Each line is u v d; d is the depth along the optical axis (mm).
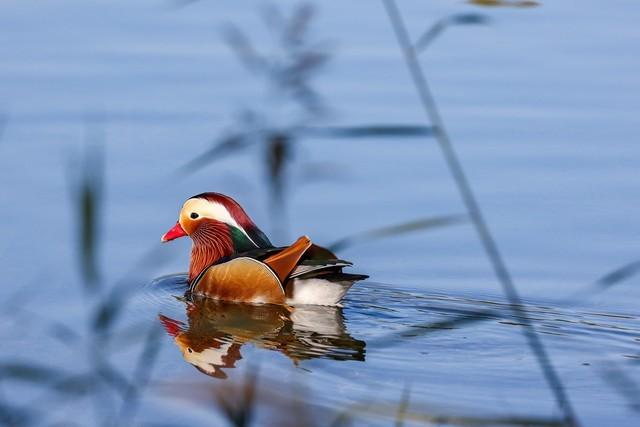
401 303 13422
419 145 19031
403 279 14281
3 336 11938
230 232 14945
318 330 12562
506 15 27062
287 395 10258
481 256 14938
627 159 18188
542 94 21422
